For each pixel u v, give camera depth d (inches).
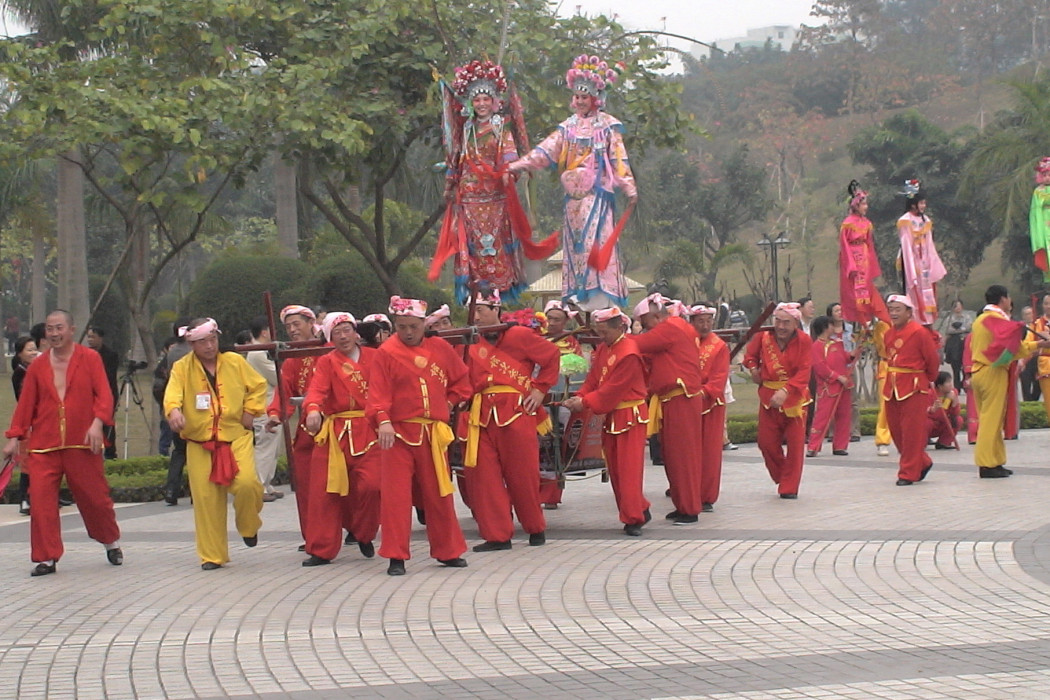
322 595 345.1
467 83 479.5
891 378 541.0
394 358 367.9
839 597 323.6
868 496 510.0
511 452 407.2
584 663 267.6
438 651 280.7
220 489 392.8
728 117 2903.5
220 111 604.4
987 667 256.2
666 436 453.4
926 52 3154.5
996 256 2140.7
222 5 611.2
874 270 674.8
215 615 323.3
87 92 586.2
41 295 1615.4
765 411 514.6
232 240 1839.3
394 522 369.1
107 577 383.6
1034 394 937.5
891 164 1840.6
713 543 406.6
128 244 656.4
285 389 414.9
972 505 471.2
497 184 480.7
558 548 408.5
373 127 644.7
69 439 390.3
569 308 471.2
